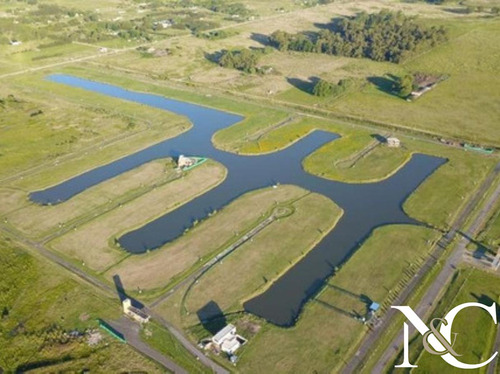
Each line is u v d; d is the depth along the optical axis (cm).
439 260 8925
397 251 9225
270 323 7681
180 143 13925
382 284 8412
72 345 7281
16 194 11369
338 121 15088
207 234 9794
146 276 8694
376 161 12638
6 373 6875
